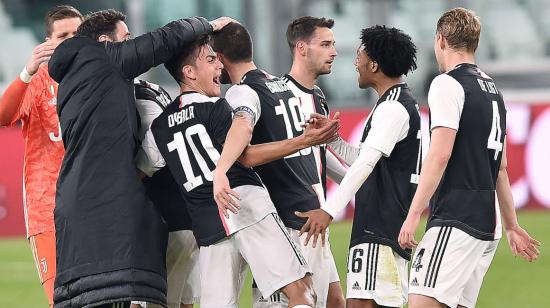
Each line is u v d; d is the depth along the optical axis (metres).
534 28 62.22
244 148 17.61
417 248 18.52
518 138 51.59
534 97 60.06
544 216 49.62
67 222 18.00
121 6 57.94
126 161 18.03
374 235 19.34
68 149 18.34
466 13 18.80
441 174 17.81
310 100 20.67
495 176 18.62
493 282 34.94
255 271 17.78
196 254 20.27
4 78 60.41
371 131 18.94
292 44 20.72
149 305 19.50
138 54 18.08
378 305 19.33
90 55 18.28
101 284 17.67
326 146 21.19
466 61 18.75
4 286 36.38
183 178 18.11
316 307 19.58
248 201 17.84
